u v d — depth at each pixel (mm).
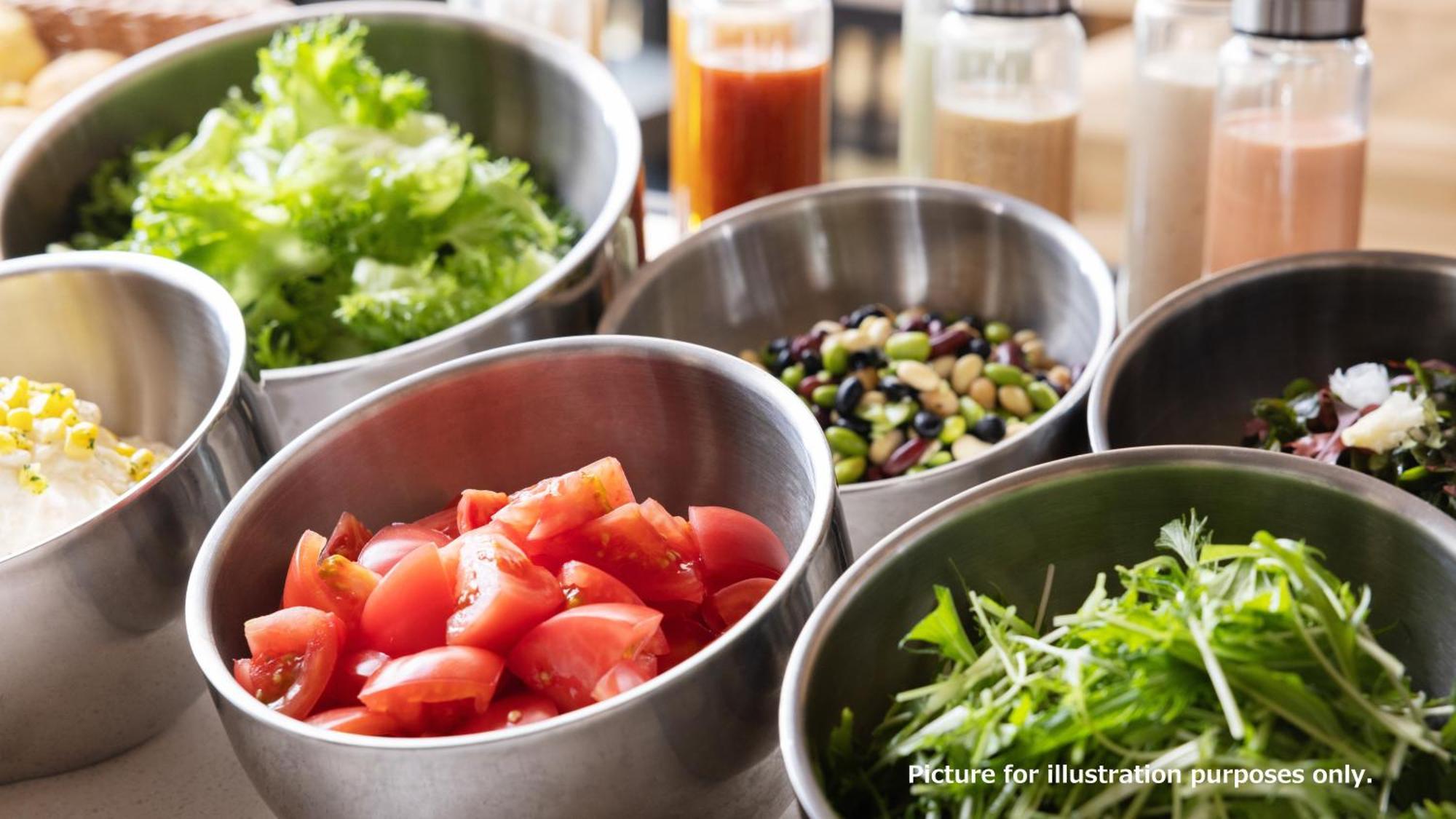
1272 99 1134
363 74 1406
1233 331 1025
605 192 1400
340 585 777
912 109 1480
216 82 1546
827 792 639
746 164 1383
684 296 1200
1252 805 586
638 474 921
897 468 1077
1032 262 1199
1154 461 737
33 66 1681
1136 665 621
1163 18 1279
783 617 688
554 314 1094
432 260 1251
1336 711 612
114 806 833
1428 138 2020
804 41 1364
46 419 929
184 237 1229
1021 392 1122
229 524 781
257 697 719
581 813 644
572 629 711
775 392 829
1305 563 634
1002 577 748
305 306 1266
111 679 820
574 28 1633
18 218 1344
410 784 624
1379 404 945
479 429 904
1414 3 2297
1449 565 679
